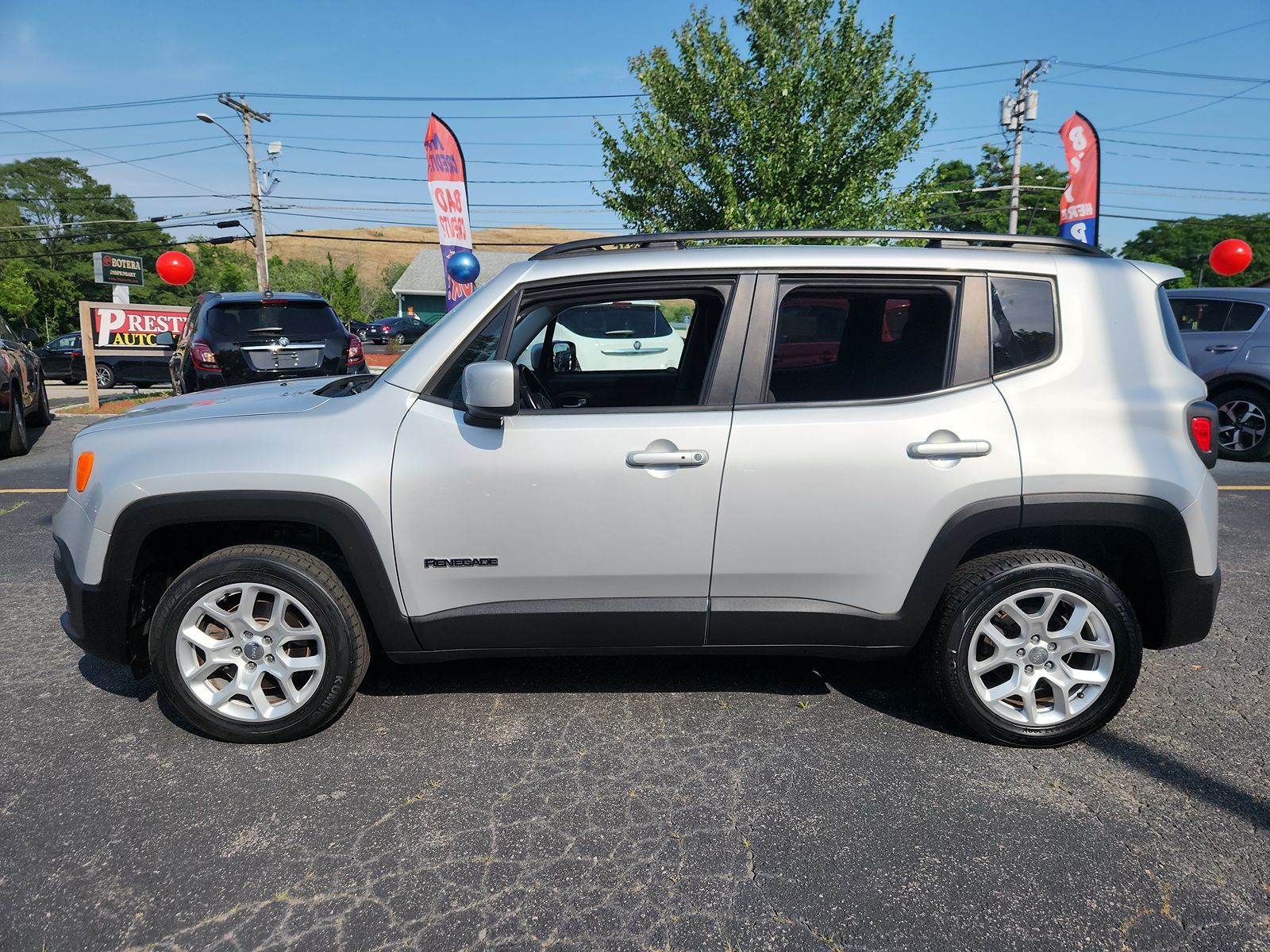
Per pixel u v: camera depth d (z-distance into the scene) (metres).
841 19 15.88
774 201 15.83
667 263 3.00
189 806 2.68
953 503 2.87
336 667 2.99
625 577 2.96
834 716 3.26
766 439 2.88
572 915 2.19
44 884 2.31
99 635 3.01
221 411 3.13
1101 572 2.95
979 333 2.95
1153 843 2.48
